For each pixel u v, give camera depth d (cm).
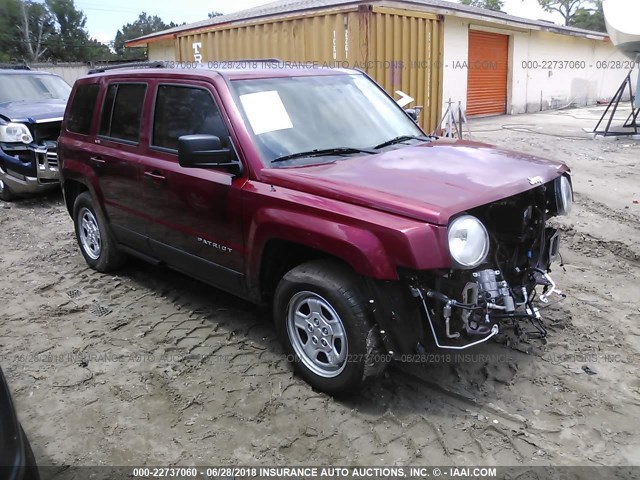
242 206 372
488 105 2003
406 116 490
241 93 399
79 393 369
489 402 347
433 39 1270
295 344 367
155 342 432
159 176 439
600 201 795
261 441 320
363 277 317
